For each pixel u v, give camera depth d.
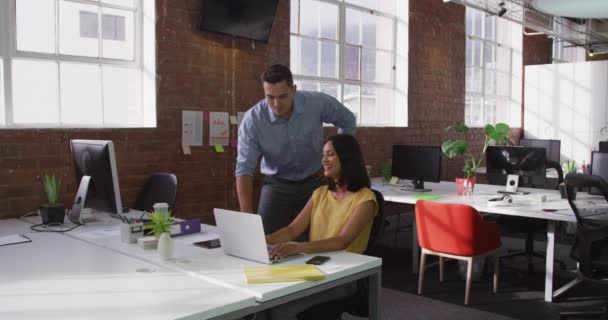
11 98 3.34
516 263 4.81
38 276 1.90
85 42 3.69
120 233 2.59
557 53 10.84
